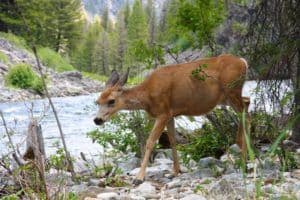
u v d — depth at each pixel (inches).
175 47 579.2
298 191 328.2
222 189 360.8
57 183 376.5
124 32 4591.5
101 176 488.7
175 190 401.1
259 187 246.2
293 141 589.9
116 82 480.7
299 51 458.3
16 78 2284.7
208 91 476.7
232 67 478.0
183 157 550.0
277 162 463.8
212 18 593.6
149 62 578.2
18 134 853.8
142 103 476.7
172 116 478.0
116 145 607.2
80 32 4569.4
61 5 4106.8
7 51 2856.8
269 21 480.1
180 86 474.0
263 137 538.6
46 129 1074.7
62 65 3201.3
